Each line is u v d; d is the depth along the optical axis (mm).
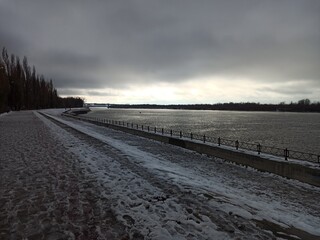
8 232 6773
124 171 13250
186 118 131750
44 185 10555
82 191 9914
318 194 11617
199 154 20734
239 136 55344
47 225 7148
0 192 9672
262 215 8664
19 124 40969
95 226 7141
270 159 15070
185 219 7836
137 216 7852
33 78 118938
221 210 8719
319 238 7398
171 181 11781
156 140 28141
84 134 30172
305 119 141625
